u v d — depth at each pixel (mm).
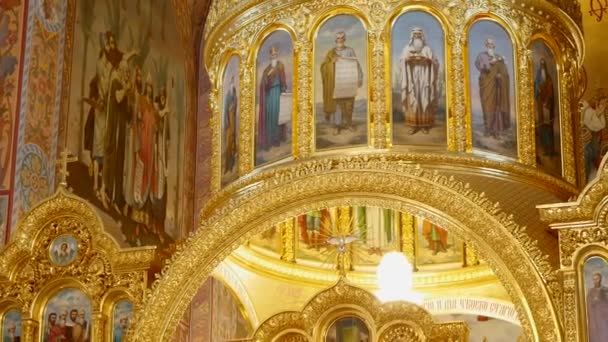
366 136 13742
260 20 14750
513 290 12125
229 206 13469
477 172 13562
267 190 13328
